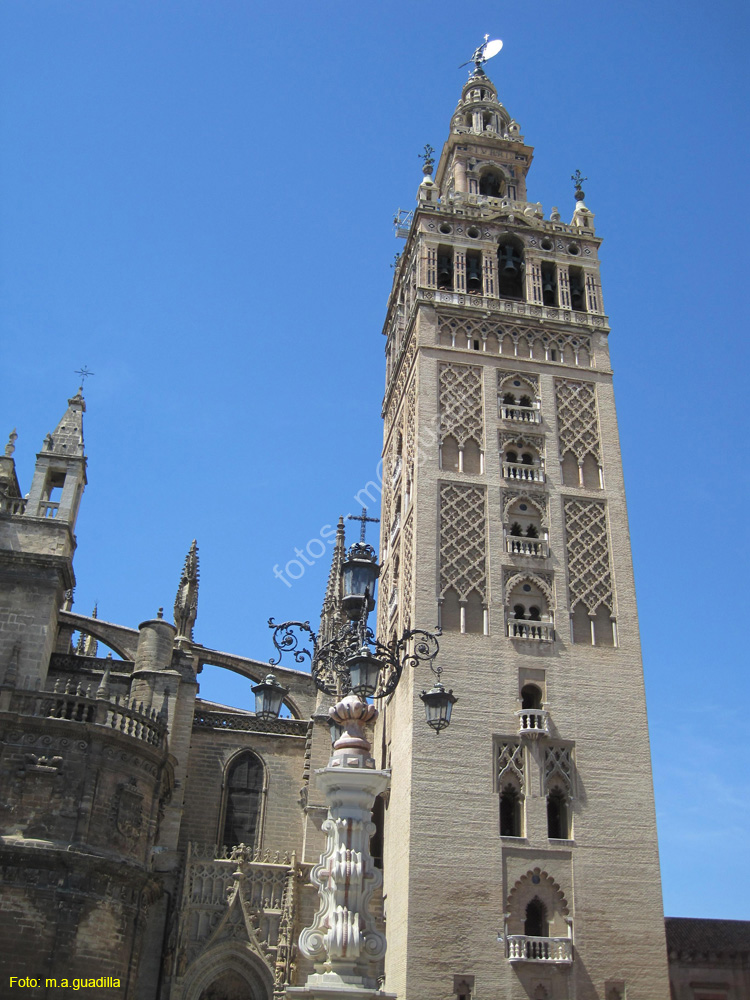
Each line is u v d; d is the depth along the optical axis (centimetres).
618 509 5184
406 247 6325
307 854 4925
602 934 4116
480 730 4453
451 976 3941
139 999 4350
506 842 4225
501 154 6581
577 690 4638
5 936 3638
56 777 3944
